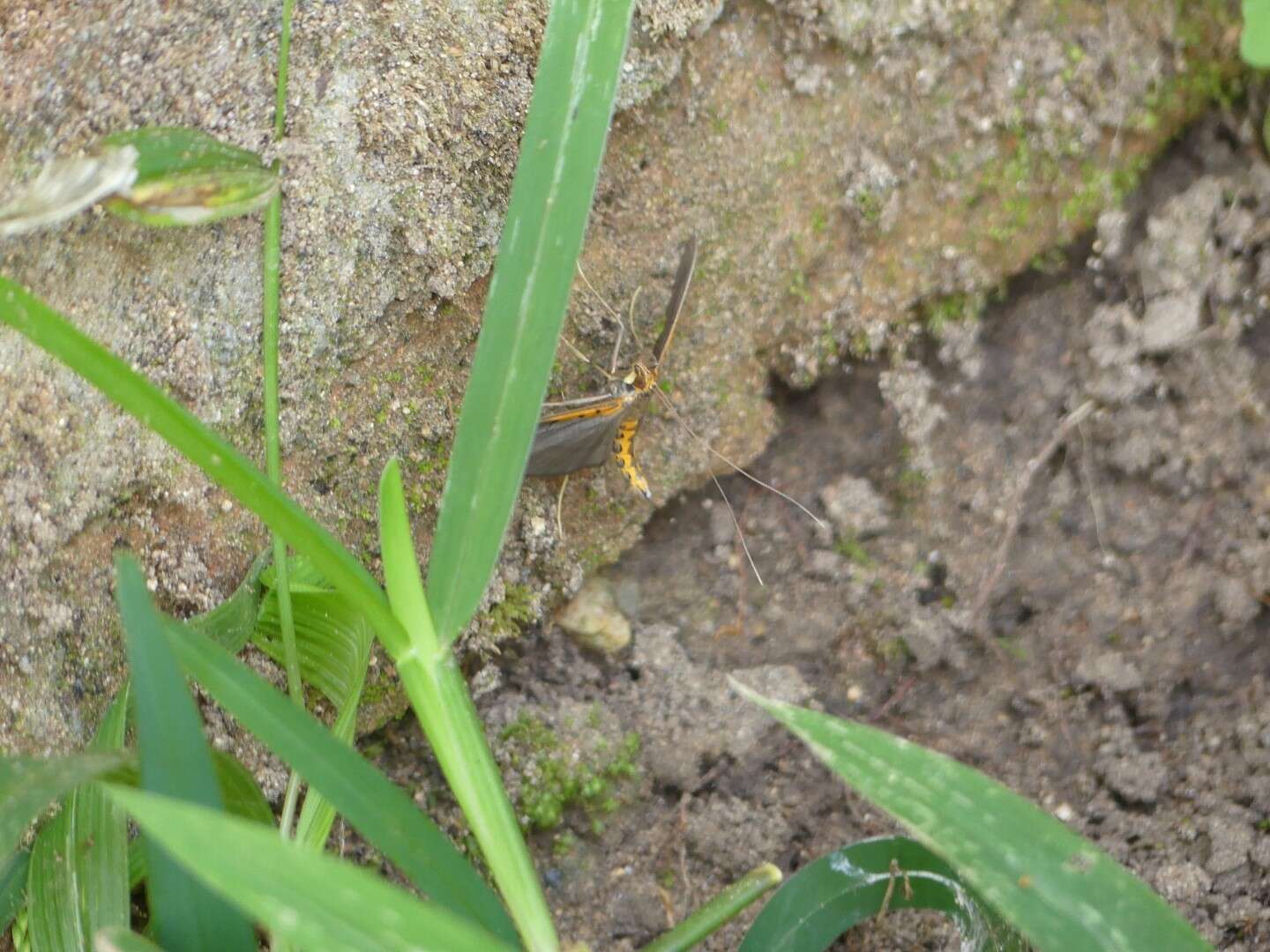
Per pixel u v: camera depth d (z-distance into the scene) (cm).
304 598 35
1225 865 38
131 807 26
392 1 36
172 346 36
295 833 35
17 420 35
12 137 35
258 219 36
